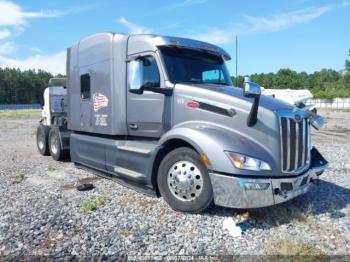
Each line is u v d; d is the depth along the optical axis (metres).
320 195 6.06
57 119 10.70
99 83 6.93
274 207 5.31
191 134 4.87
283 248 3.90
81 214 5.05
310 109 5.37
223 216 4.94
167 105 5.66
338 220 4.86
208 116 5.11
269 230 4.49
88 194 6.15
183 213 5.07
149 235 4.31
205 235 4.32
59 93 11.30
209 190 4.80
